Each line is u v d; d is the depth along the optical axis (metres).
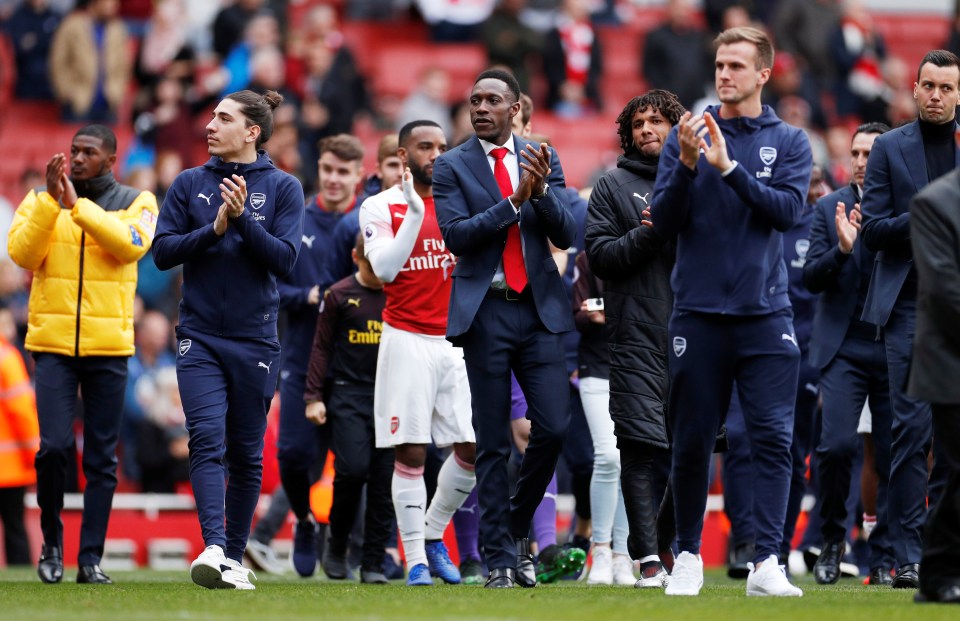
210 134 26.38
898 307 26.86
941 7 83.50
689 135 22.22
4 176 67.25
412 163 28.52
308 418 31.23
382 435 28.33
